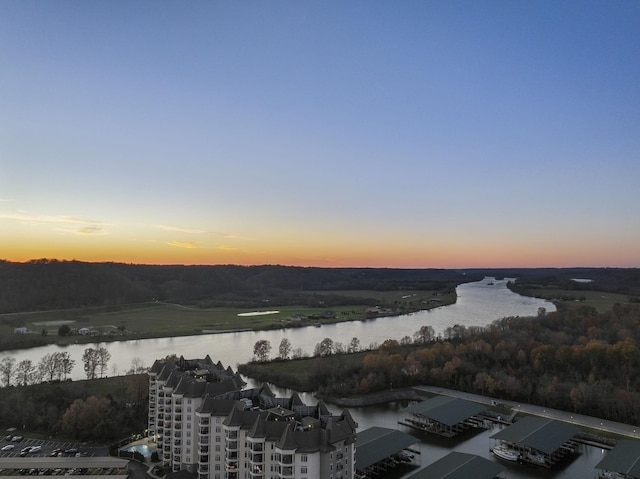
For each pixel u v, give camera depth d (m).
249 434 190.50
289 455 180.38
